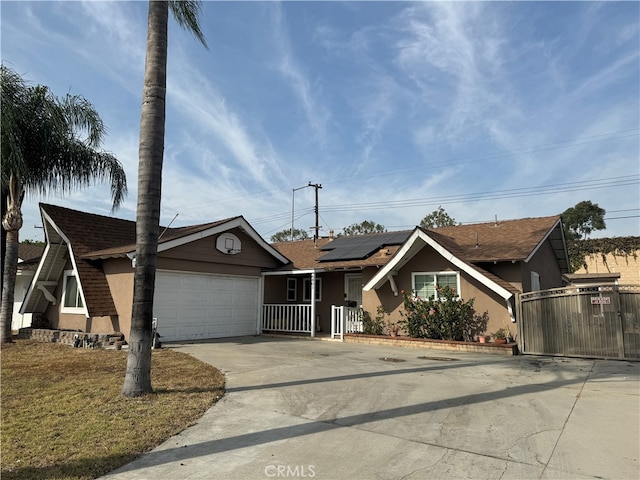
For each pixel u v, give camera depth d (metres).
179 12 9.18
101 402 6.50
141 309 7.03
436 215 46.38
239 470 4.24
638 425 5.44
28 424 5.54
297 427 5.48
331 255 18.92
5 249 13.77
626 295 11.05
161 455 4.64
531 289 14.73
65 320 15.67
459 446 4.78
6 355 10.94
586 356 11.31
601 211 40.44
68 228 14.93
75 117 14.15
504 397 6.87
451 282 14.30
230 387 7.63
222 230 16.08
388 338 14.22
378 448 4.75
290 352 12.05
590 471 4.12
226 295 16.42
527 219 17.61
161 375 8.46
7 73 12.28
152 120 7.38
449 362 10.45
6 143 12.16
